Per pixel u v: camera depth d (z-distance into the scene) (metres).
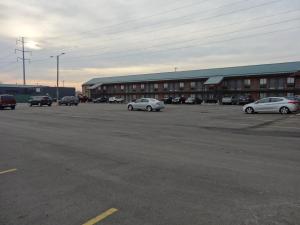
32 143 10.08
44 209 4.35
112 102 70.56
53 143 10.02
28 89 86.44
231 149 8.79
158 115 24.47
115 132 13.03
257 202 4.50
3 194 5.00
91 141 10.42
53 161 7.34
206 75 64.94
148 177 5.88
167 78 71.50
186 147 9.18
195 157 7.66
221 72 64.56
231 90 61.56
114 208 4.35
